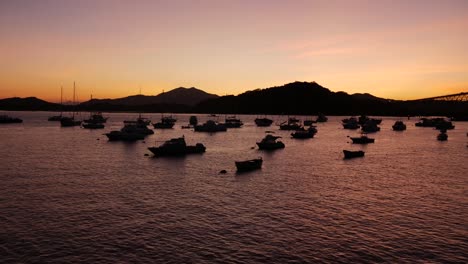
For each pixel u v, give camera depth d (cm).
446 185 5584
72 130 16500
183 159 8000
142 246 3195
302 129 17150
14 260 2912
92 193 4903
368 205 4447
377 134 16638
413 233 3544
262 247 3197
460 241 3372
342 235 3475
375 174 6431
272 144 10050
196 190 5116
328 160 8069
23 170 6500
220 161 7750
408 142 12675
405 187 5425
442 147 11062
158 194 4878
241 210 4200
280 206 4362
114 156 8338
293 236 3438
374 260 2980
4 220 3788
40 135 13775
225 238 3378
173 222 3784
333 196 4853
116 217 3922
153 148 8444
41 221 3772
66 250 3100
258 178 5959
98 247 3166
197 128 16850
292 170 6738
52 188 5159
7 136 13288
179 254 3050
